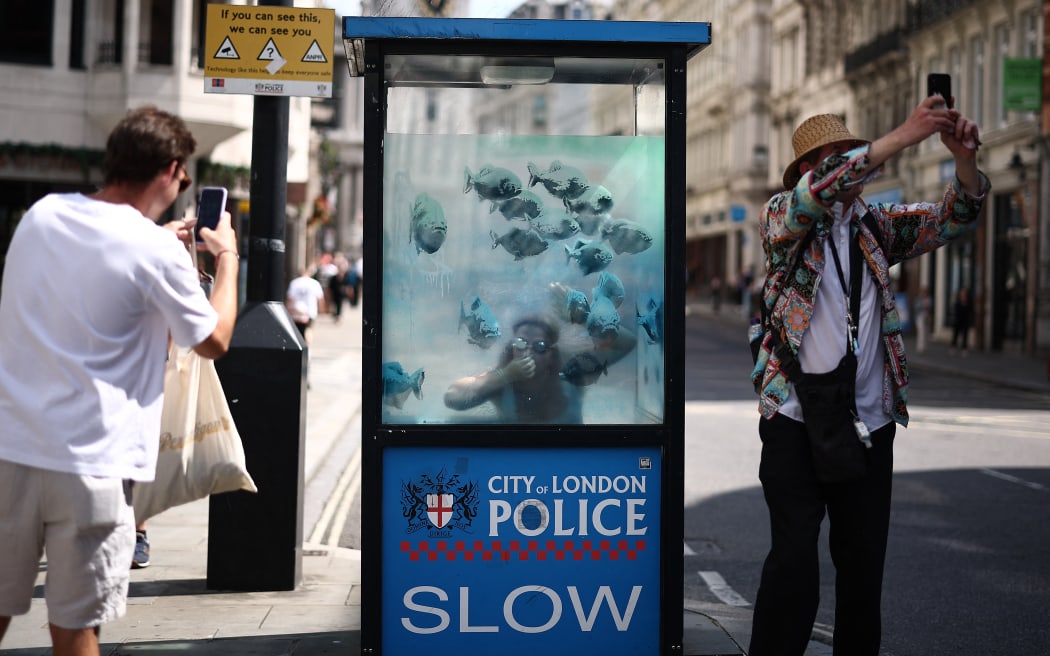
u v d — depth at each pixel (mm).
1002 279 32500
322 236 55062
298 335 6031
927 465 11422
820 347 3969
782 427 3977
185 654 4805
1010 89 27844
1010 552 7590
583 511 4395
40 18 22719
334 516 8805
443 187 4441
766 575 3967
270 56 5926
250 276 5973
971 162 3949
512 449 4375
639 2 77000
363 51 4668
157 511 4980
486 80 4668
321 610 5570
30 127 22703
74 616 3182
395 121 4621
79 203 3230
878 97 44406
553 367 4473
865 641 4102
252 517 5938
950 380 23359
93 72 23047
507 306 4457
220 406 4992
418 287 4430
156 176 3340
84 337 3156
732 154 66375
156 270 3193
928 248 4164
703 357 29391
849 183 3771
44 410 3123
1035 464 11531
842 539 4086
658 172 4492
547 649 4402
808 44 53531
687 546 7855
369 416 4328
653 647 4430
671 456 4395
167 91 22828
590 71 4648
